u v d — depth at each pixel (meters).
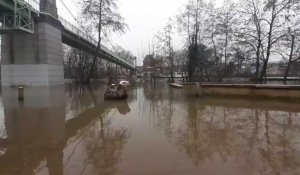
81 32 48.38
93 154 7.73
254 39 30.23
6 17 33.19
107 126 11.59
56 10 41.22
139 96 25.14
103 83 52.34
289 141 8.59
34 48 36.47
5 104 18.84
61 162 7.15
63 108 17.08
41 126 11.69
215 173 6.16
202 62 41.59
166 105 18.14
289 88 17.64
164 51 52.66
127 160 7.13
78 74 51.41
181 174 6.14
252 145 8.27
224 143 8.56
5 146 8.73
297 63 34.47
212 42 40.09
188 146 8.31
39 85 36.31
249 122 11.60
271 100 18.19
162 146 8.35
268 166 6.51
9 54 36.56
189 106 17.17
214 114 13.88
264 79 34.38
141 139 9.26
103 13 46.16
